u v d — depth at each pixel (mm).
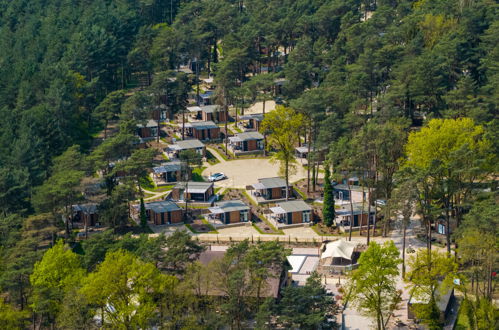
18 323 149250
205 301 149750
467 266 171125
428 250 161625
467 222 160875
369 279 147000
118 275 142500
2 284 155625
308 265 185000
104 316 149125
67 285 152000
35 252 164750
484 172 183000
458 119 196000
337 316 157500
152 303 142375
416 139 184125
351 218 197875
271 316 149500
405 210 171250
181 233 164750
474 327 148750
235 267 151750
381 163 195250
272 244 154000
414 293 155125
